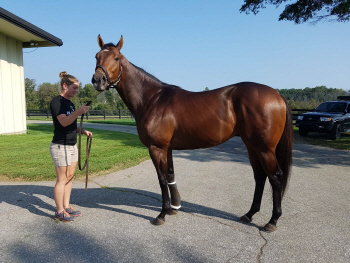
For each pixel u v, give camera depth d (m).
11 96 10.39
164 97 2.88
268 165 2.63
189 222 2.93
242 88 2.72
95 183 4.55
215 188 4.24
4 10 7.86
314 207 3.38
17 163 5.73
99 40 3.01
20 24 8.66
